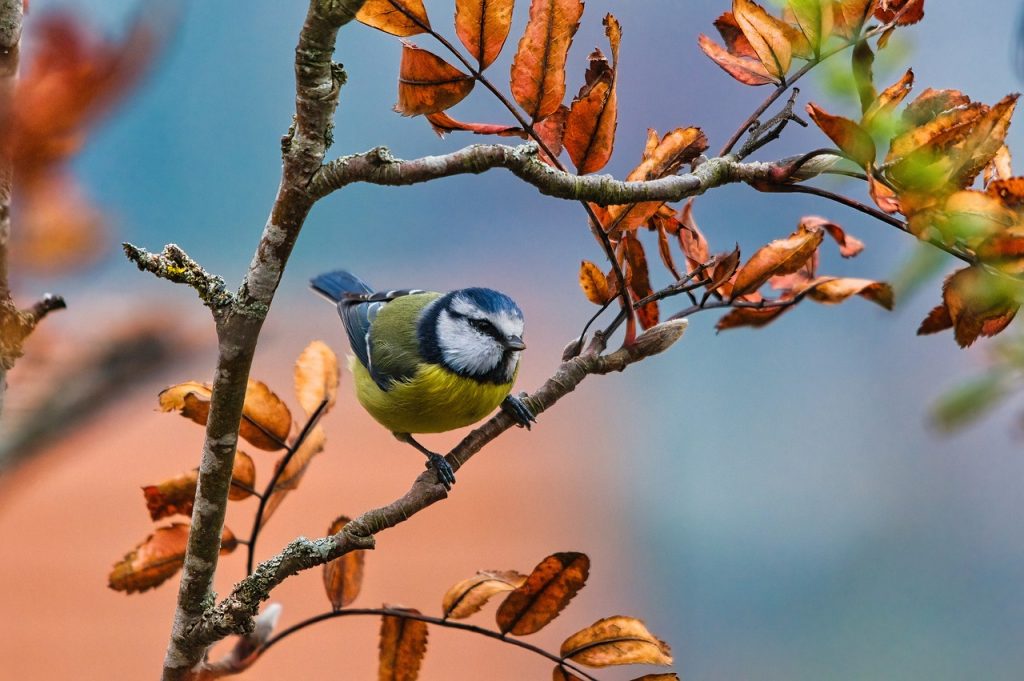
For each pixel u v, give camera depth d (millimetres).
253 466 4953
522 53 4426
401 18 4332
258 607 4426
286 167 3893
